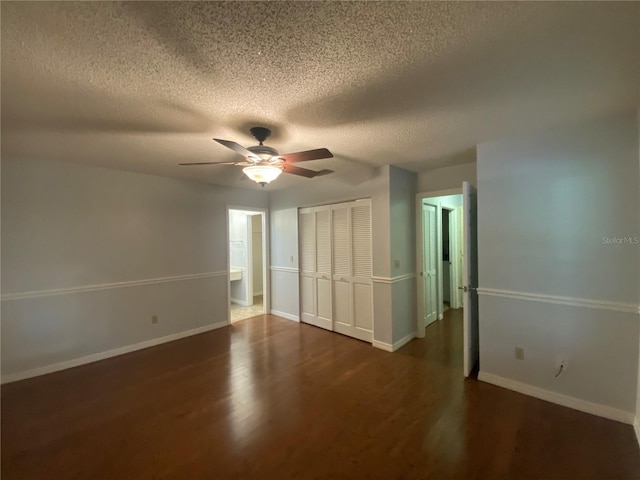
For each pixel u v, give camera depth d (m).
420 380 2.82
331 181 4.20
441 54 1.37
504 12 1.12
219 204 4.55
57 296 3.15
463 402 2.43
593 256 2.22
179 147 2.66
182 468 1.78
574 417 2.21
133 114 1.96
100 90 1.65
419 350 3.58
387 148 2.79
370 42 1.28
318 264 4.50
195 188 4.27
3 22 1.12
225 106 1.86
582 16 1.14
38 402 2.50
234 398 2.54
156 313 3.88
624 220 2.10
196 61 1.39
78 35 1.20
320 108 1.90
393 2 1.07
